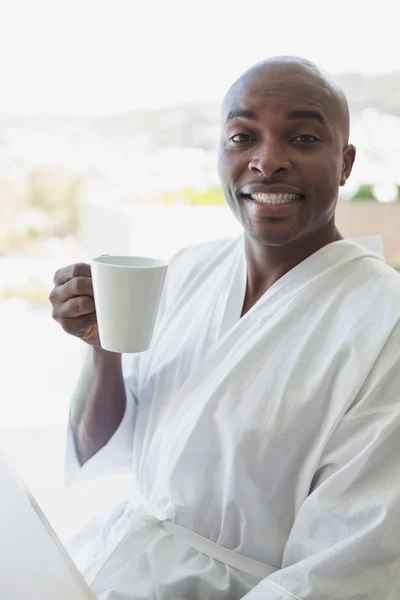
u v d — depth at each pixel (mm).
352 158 1044
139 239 4676
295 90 924
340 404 875
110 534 1070
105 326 826
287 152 928
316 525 858
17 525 772
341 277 976
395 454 836
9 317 4496
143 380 1161
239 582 920
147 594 926
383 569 815
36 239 6605
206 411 949
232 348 1001
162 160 7270
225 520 935
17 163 7062
